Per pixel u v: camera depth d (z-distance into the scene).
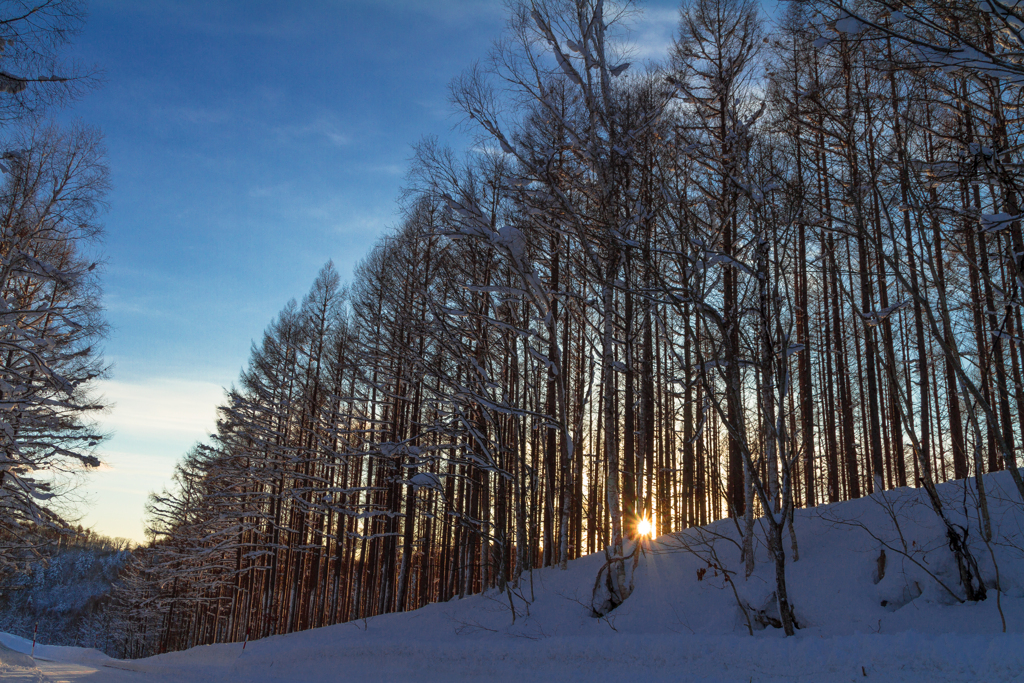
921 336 15.04
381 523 26.97
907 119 10.38
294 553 31.81
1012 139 9.76
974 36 8.73
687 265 12.90
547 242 17.73
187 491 42.03
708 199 13.54
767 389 12.76
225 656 22.83
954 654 7.28
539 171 15.59
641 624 12.23
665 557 14.30
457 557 22.25
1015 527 10.19
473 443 20.91
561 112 16.28
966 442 15.23
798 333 17.55
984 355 12.52
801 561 11.94
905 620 9.56
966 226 10.52
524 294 17.05
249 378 34.22
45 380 20.44
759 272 11.85
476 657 12.45
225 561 37.66
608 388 14.57
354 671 14.67
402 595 22.45
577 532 20.47
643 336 18.31
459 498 22.69
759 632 10.75
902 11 8.04
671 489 21.03
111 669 16.58
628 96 15.02
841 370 18.58
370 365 25.70
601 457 22.30
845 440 19.53
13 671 12.49
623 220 13.71
